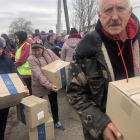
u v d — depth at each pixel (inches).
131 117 20.7
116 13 29.9
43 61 82.7
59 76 77.7
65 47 126.1
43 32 283.9
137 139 19.7
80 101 33.6
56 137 83.2
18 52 109.1
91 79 33.4
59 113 109.0
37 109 70.3
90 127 29.6
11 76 61.0
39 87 83.0
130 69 32.9
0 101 50.9
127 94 21.6
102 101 34.1
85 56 33.9
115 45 32.2
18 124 96.8
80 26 295.3
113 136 26.0
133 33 33.7
